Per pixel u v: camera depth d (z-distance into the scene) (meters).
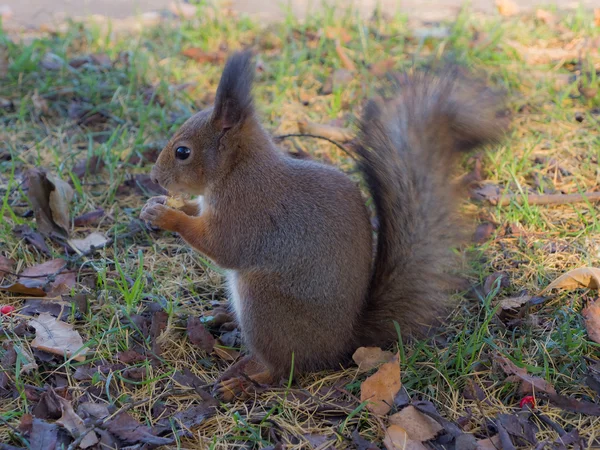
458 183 0.80
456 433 0.73
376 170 0.79
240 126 0.77
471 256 0.85
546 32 1.22
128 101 1.04
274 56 1.14
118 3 1.41
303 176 0.78
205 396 0.75
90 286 0.83
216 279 0.85
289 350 0.77
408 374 0.77
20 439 0.72
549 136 0.99
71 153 0.97
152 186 0.94
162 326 0.80
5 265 0.84
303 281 0.76
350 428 0.74
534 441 0.73
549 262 0.85
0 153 0.97
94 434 0.73
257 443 0.73
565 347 0.78
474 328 0.81
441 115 0.79
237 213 0.78
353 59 1.13
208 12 1.33
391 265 0.78
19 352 0.77
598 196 0.91
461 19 1.23
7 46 1.12
